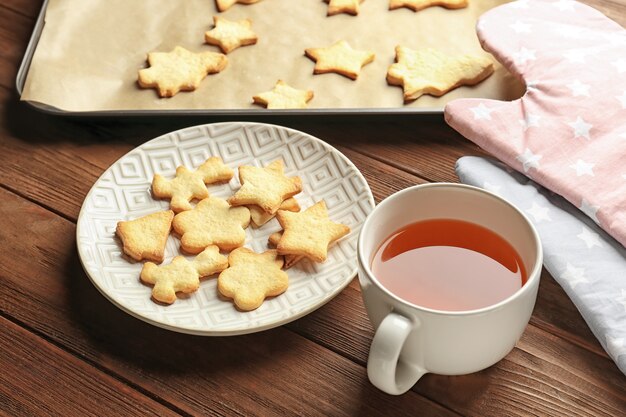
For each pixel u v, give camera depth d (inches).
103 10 44.6
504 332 30.7
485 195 32.1
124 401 32.9
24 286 35.5
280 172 37.2
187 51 42.9
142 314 33.5
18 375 33.5
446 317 29.9
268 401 32.7
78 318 34.6
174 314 34.0
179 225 36.0
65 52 42.8
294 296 34.4
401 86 41.6
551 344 33.4
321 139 39.4
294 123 40.0
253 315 33.9
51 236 36.8
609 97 37.4
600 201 35.0
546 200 35.9
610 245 34.5
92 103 41.3
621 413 32.2
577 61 38.7
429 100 41.1
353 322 34.1
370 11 44.8
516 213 31.7
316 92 41.6
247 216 36.3
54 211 37.5
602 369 32.9
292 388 32.9
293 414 32.5
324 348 33.7
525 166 36.4
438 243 32.4
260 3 45.3
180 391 33.0
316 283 34.7
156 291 34.3
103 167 38.9
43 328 34.5
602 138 36.6
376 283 30.5
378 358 30.0
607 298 33.2
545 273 34.9
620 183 35.4
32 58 42.1
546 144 36.7
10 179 38.5
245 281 34.4
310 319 34.2
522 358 33.1
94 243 35.7
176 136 38.3
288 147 38.1
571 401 32.4
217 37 43.3
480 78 41.5
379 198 37.5
